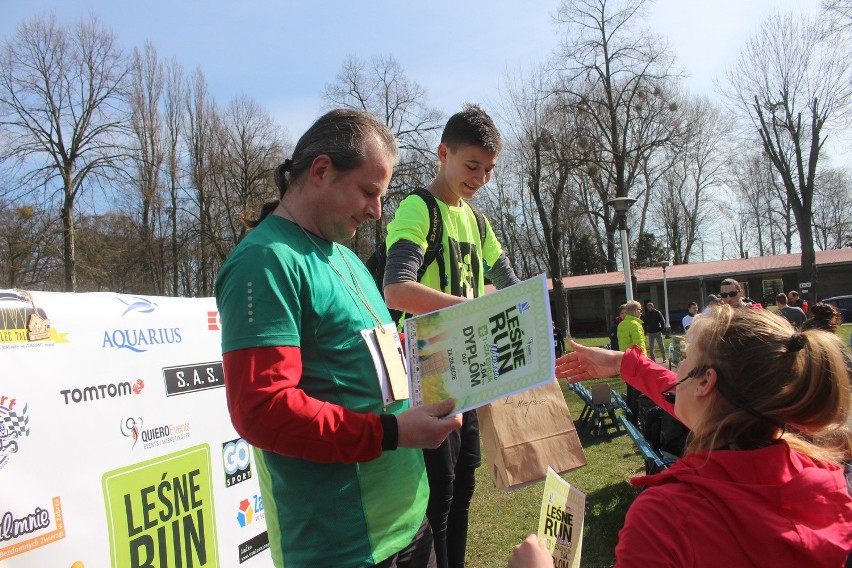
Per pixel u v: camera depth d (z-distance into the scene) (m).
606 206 28.64
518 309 1.48
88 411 2.06
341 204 1.54
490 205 34.91
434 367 1.56
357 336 1.54
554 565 1.64
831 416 1.32
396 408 1.63
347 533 1.44
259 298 1.31
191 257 32.72
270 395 1.25
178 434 2.44
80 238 25.94
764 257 36.25
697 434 1.40
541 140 26.23
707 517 1.21
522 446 2.35
